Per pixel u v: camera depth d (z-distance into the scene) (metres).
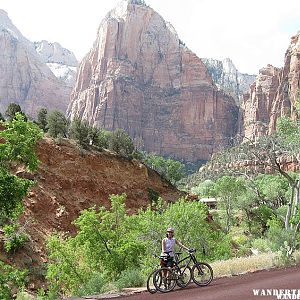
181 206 26.52
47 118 50.03
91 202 39.81
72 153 41.78
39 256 27.52
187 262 12.52
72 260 21.58
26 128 13.04
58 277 21.86
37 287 24.48
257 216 60.44
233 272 15.62
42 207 33.78
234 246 42.41
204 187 104.12
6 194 11.98
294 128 27.44
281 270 15.98
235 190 63.56
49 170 38.50
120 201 24.06
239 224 68.00
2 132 12.89
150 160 98.75
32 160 13.18
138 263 21.91
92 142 50.38
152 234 24.16
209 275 12.42
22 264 25.38
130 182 46.91
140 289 12.84
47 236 30.97
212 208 86.31
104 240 22.03
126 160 48.47
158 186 51.62
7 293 11.10
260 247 32.12
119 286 14.32
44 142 40.09
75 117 49.72
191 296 10.38
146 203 46.44
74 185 39.66
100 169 44.00
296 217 22.39
